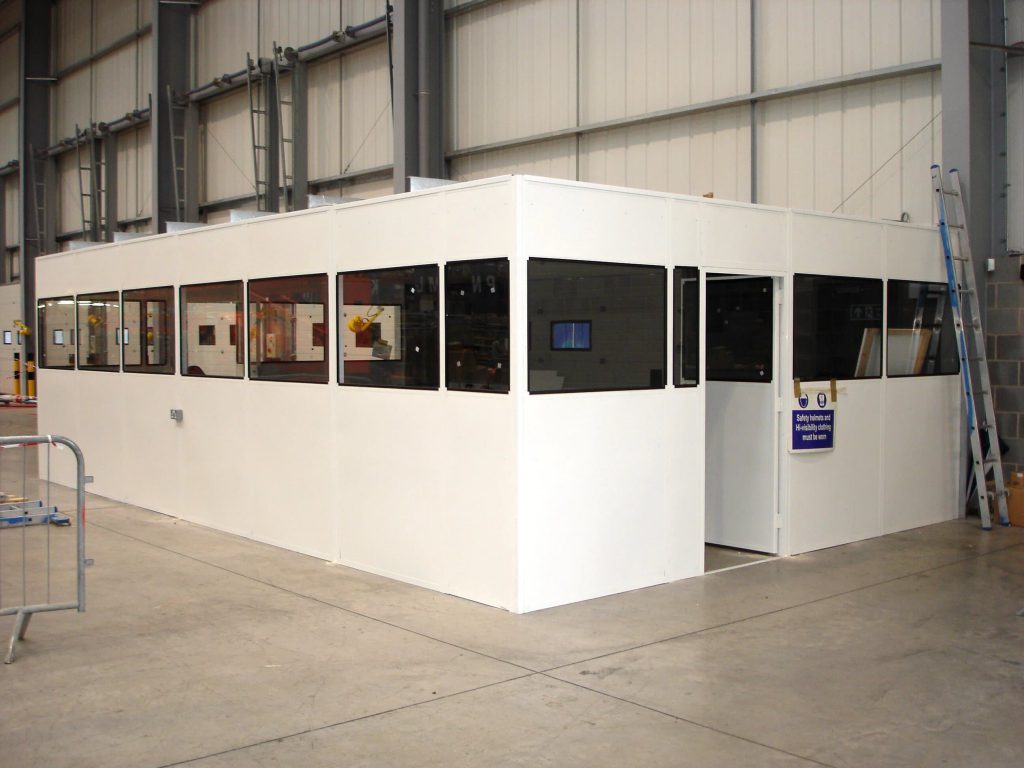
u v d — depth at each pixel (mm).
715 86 10773
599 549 6738
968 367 9234
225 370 9031
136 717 4621
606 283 6695
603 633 5918
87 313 11453
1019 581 7191
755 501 8180
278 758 4164
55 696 4898
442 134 13445
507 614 6312
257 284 8578
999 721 4574
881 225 8812
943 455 9539
